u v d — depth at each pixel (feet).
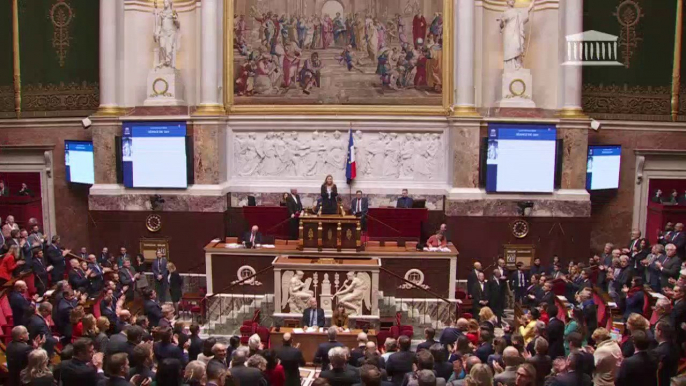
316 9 69.92
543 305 43.75
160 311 48.98
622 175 71.41
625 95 70.90
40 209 74.08
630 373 28.68
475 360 28.63
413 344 54.70
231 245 63.26
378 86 70.08
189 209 68.13
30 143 73.97
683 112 70.64
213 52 69.21
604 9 70.28
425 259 60.85
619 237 71.87
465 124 67.00
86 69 72.90
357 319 55.47
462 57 68.23
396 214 64.90
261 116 70.13
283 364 36.81
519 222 66.85
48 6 73.15
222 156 69.56
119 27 70.23
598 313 50.21
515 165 66.49
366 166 70.38
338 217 60.70
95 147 69.00
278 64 70.44
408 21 69.51
